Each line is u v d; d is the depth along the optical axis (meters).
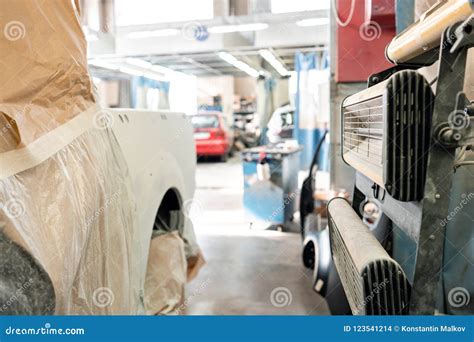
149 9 6.12
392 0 2.45
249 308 2.56
